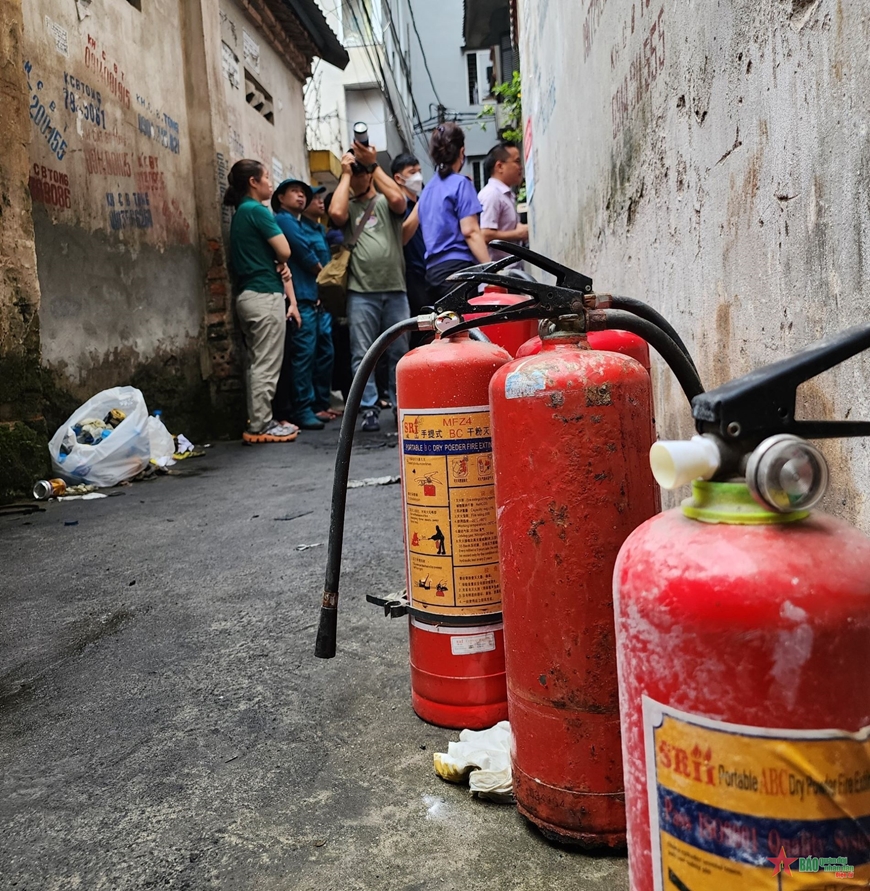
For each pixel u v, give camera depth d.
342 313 6.23
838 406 1.16
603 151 2.89
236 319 7.11
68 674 1.93
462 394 1.50
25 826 1.32
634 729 0.79
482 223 5.59
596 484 1.13
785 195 1.29
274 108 9.48
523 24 6.63
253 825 1.29
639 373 1.16
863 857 0.68
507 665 1.26
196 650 2.04
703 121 1.69
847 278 1.09
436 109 28.48
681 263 1.90
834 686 0.67
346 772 1.43
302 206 7.08
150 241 6.14
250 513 3.62
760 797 0.68
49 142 4.89
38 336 4.29
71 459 4.48
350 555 2.79
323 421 7.50
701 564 0.71
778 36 1.28
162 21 6.48
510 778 1.32
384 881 1.13
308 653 1.97
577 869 1.14
